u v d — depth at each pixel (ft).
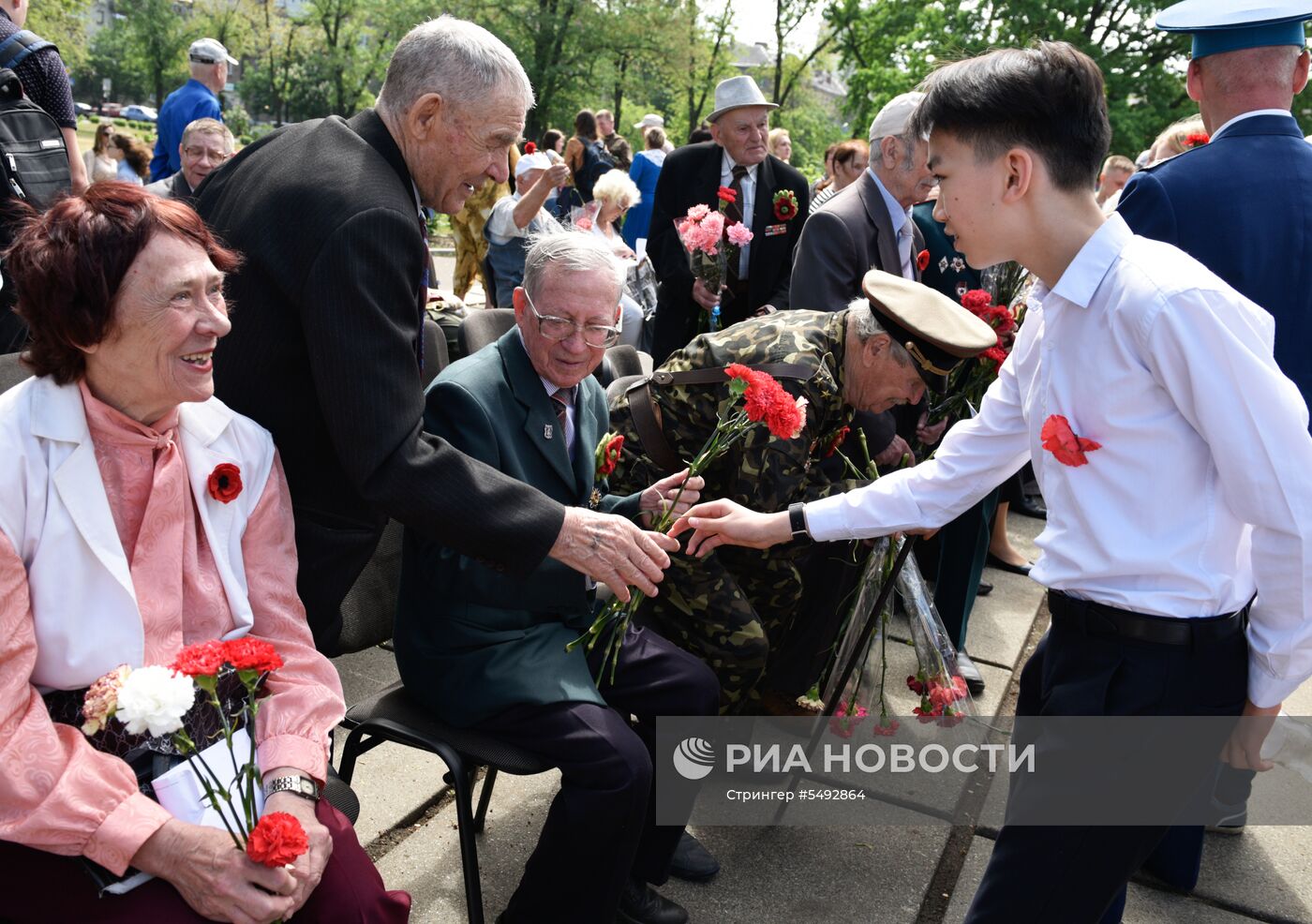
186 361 5.13
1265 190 7.64
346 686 10.30
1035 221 5.10
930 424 10.37
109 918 4.78
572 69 112.27
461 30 6.28
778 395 6.72
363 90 147.02
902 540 8.87
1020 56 4.99
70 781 4.67
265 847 4.49
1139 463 4.99
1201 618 5.09
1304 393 7.72
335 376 5.79
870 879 8.44
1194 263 4.92
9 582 4.75
